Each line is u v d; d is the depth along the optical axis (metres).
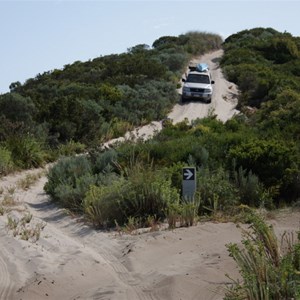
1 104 23.77
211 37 64.06
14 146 19.42
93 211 10.81
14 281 7.42
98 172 14.56
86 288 6.97
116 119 27.70
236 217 9.95
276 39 55.19
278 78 37.25
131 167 13.16
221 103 34.66
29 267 7.98
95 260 8.10
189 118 30.62
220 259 7.27
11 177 17.28
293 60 48.81
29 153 19.45
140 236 9.23
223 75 43.81
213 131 21.03
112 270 7.68
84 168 14.41
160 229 9.64
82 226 10.65
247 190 11.50
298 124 16.97
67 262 8.02
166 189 10.72
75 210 12.09
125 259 8.04
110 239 9.39
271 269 5.56
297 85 34.94
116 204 10.66
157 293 6.30
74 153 21.22
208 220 9.99
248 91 36.06
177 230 9.25
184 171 10.69
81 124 24.52
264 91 35.19
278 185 11.88
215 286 6.28
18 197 14.04
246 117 25.66
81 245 9.26
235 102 35.25
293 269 5.45
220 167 12.20
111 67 41.78
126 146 15.94
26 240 9.48
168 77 39.97
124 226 10.30
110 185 11.96
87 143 23.31
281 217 9.92
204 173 12.03
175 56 45.94
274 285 5.36
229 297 5.55
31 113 24.64
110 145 17.14
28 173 18.16
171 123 27.08
